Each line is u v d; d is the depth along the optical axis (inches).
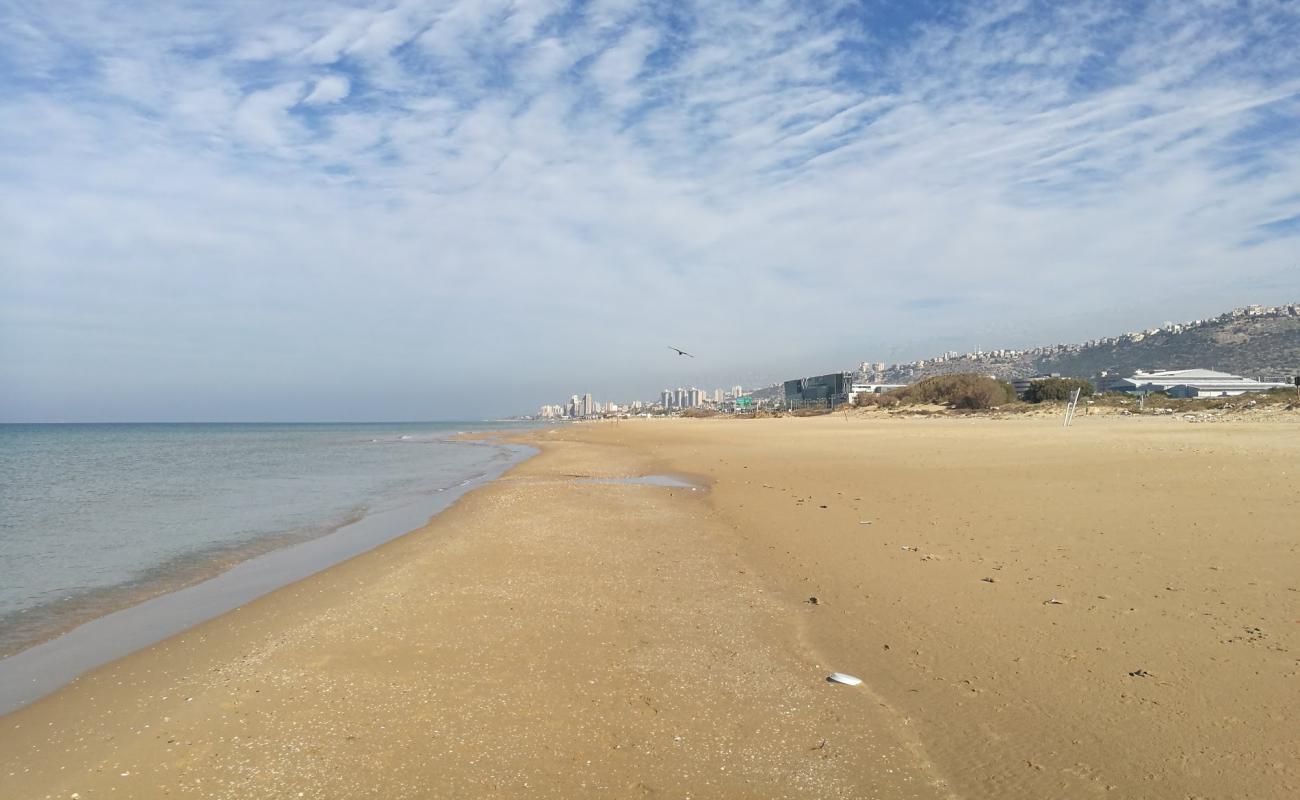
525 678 267.0
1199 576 336.2
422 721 231.6
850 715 229.5
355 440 3117.6
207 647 316.5
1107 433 1370.6
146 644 325.7
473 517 675.4
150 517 729.0
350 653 297.4
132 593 424.8
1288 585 314.3
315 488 1010.7
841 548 463.8
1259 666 233.9
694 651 293.0
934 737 211.3
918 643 285.1
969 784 185.5
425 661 286.5
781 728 222.7
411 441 2923.2
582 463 1369.3
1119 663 246.1
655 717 232.2
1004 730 210.5
